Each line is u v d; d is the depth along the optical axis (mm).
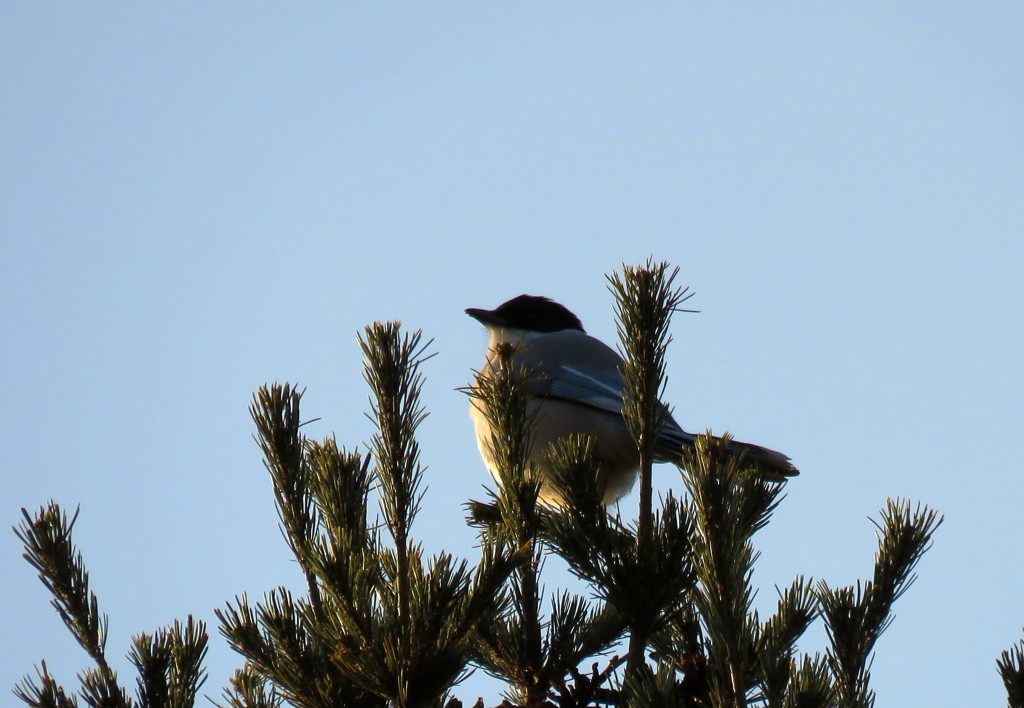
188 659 7645
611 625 8523
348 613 6926
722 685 6734
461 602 7105
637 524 8195
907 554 7887
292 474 7734
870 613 7773
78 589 7762
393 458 7395
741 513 7000
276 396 7832
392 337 7559
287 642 7402
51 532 7828
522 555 7199
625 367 8391
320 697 7301
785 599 7879
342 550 7047
